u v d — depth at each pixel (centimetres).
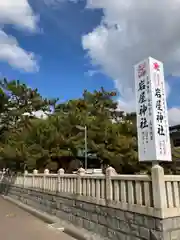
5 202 1487
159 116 562
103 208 662
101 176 689
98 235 662
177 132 2705
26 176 1394
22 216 1012
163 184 489
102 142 2053
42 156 1792
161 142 545
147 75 592
